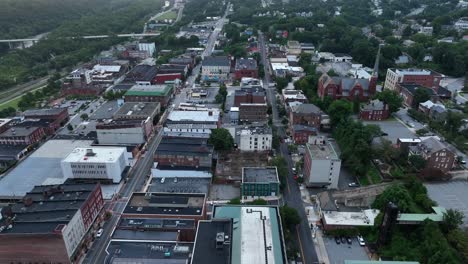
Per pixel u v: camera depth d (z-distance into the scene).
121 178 175.75
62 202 134.00
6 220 124.44
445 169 168.12
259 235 114.00
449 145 195.88
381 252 126.62
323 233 139.38
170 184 166.50
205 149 183.88
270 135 192.00
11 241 118.06
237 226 117.94
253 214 124.56
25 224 122.12
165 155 180.25
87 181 172.62
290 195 162.00
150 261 110.19
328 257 127.31
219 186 169.88
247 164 180.12
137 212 135.25
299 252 129.62
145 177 180.00
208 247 110.12
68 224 121.00
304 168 176.00
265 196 158.25
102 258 129.62
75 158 172.75
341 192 156.25
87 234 135.50
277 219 122.69
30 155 195.25
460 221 128.50
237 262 103.06
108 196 164.12
